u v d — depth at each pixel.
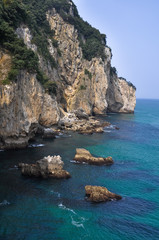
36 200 32.72
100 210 31.41
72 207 31.62
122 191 37.75
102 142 71.00
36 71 71.38
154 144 72.38
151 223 29.16
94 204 32.81
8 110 52.88
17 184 37.25
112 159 54.53
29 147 59.06
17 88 56.62
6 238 24.50
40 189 36.19
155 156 59.06
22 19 81.06
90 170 46.22
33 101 66.56
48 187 37.12
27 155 51.84
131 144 71.00
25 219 28.08
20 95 58.53
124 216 30.38
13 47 60.88
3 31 59.62
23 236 25.08
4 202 31.52
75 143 67.12
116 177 43.53
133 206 33.03
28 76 64.81
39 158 50.12
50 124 79.50
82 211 30.83
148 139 79.69
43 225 27.25
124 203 33.72
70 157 53.22
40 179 39.84
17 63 58.34
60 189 36.72
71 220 28.66
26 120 59.41
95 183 40.16
